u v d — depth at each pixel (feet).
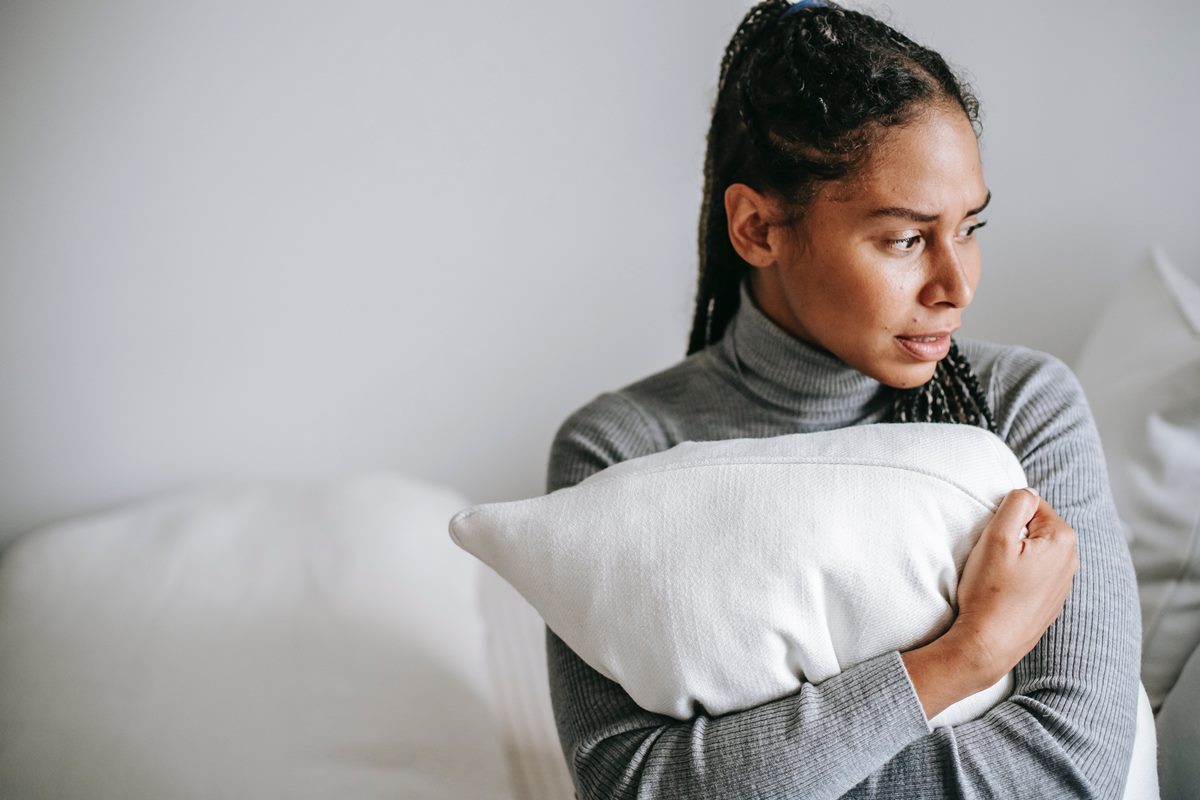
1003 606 2.15
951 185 2.36
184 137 5.33
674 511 2.29
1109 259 4.79
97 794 3.33
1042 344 4.99
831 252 2.49
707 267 3.13
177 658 4.03
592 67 5.30
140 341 5.59
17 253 5.38
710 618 2.21
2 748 3.61
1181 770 2.83
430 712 3.76
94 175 5.33
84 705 3.77
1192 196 4.61
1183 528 3.26
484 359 5.71
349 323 5.65
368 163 5.41
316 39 5.25
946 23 4.68
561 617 2.35
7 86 5.17
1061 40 4.59
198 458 5.79
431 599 4.47
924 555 2.21
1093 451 2.66
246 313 5.60
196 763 3.43
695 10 5.18
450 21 5.25
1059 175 4.75
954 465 2.30
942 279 2.43
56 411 5.64
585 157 5.41
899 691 2.12
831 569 2.19
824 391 2.81
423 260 5.56
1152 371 3.60
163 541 5.03
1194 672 2.95
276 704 3.75
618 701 2.44
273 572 4.65
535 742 3.79
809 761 2.11
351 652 4.06
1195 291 3.98
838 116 2.40
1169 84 4.50
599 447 3.01
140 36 5.18
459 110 5.35
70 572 4.83
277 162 5.39
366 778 3.39
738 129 2.79
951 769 2.17
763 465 2.32
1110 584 2.41
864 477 2.27
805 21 2.58
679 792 2.21
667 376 3.17
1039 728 2.19
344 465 5.86
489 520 2.40
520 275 5.58
